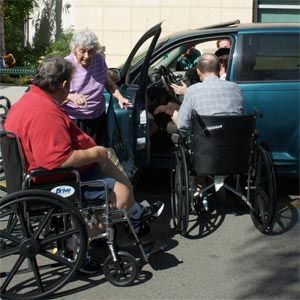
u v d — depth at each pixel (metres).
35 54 13.29
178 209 4.91
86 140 4.05
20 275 4.21
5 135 3.80
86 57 4.99
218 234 4.99
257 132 5.24
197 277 4.20
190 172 4.94
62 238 3.89
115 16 12.41
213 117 4.73
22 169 3.88
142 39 5.73
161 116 5.92
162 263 4.42
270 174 4.79
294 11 12.34
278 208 5.61
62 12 13.49
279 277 4.22
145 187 6.28
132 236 4.41
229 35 5.81
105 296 3.92
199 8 12.24
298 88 5.61
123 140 5.15
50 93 3.93
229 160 4.84
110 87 5.35
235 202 5.62
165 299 3.89
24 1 13.47
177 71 6.92
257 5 12.28
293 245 4.77
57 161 3.77
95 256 4.49
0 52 12.59
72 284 4.09
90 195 4.05
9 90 11.24
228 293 3.98
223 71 5.86
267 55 5.72
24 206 3.75
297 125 5.64
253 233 5.02
